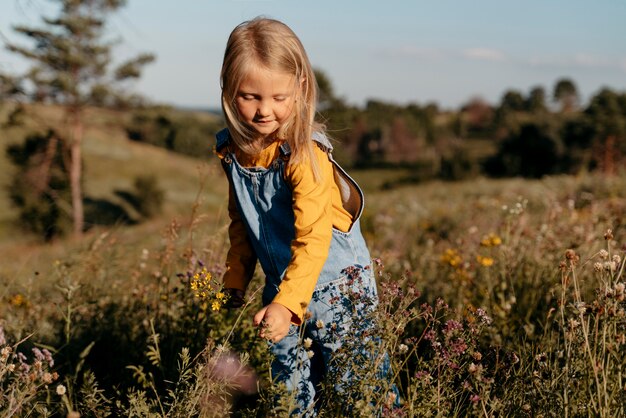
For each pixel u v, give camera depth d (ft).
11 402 6.69
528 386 6.81
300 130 6.68
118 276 11.88
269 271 7.48
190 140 201.26
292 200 6.95
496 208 25.94
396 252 15.90
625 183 34.06
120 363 9.23
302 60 6.57
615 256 6.89
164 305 10.34
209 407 7.04
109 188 151.02
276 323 6.23
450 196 58.85
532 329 8.75
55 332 9.64
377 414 6.59
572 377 6.48
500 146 245.45
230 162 7.42
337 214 7.23
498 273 11.20
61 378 8.69
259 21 6.57
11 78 98.43
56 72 104.88
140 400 6.94
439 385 6.52
